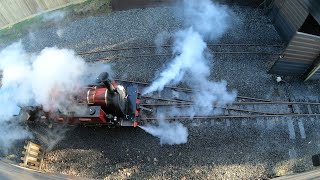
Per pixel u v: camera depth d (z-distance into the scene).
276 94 13.06
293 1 12.66
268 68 13.59
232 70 13.57
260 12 14.95
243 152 12.12
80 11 15.84
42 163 12.79
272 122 12.50
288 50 12.02
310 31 13.32
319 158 11.83
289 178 11.19
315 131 12.37
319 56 12.17
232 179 11.84
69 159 12.73
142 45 14.45
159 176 12.07
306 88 13.16
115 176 12.28
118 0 15.64
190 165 12.09
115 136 12.77
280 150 12.12
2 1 15.34
